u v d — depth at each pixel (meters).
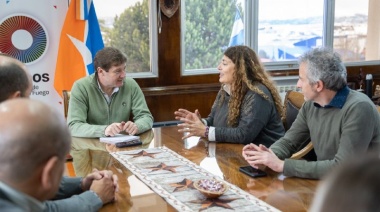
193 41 4.42
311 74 1.97
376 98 4.41
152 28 4.21
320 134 2.07
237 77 2.58
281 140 2.24
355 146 1.88
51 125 1.06
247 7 4.56
